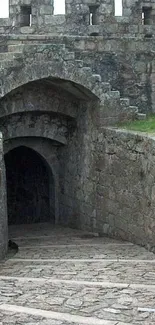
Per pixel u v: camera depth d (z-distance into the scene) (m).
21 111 16.30
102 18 18.27
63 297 8.25
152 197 11.98
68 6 18.05
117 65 17.16
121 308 7.66
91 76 15.23
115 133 14.15
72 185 17.36
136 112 15.57
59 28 18.12
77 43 16.84
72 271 10.27
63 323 7.14
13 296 8.38
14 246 14.45
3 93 14.80
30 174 19.98
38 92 16.31
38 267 10.86
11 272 10.40
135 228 13.17
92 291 8.56
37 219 19.89
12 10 18.25
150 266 10.54
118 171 14.07
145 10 19.00
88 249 13.04
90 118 15.84
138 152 12.80
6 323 7.17
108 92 15.33
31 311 7.61
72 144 17.25
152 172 11.93
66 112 16.78
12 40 16.75
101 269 10.35
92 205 15.86
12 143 17.62
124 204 13.77
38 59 14.98
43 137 17.53
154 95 17.52
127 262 11.02
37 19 18.09
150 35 18.70
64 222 18.17
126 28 18.48
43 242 14.77
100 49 16.98
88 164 16.02
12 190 21.00
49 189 18.94
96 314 7.43
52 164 18.27
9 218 20.86
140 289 8.62
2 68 14.75
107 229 14.97
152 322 7.12
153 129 13.75
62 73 15.09
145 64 17.38
